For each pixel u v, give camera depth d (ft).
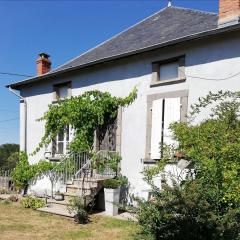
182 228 20.20
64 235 27.50
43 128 50.16
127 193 37.88
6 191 50.65
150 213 21.11
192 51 33.78
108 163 39.32
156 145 35.55
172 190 20.59
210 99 29.89
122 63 40.14
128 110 39.09
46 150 48.52
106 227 29.94
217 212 20.43
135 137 38.09
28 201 38.99
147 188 36.14
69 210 33.32
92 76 43.47
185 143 25.32
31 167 48.70
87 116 42.34
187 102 33.65
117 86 40.47
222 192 21.15
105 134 41.60
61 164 42.42
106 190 35.35
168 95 35.29
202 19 38.99
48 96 49.75
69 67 46.50
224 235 19.80
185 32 37.58
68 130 45.52
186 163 25.95
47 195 42.50
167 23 43.80
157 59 36.60
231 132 23.68
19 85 53.93
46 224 31.14
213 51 32.30
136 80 38.55
